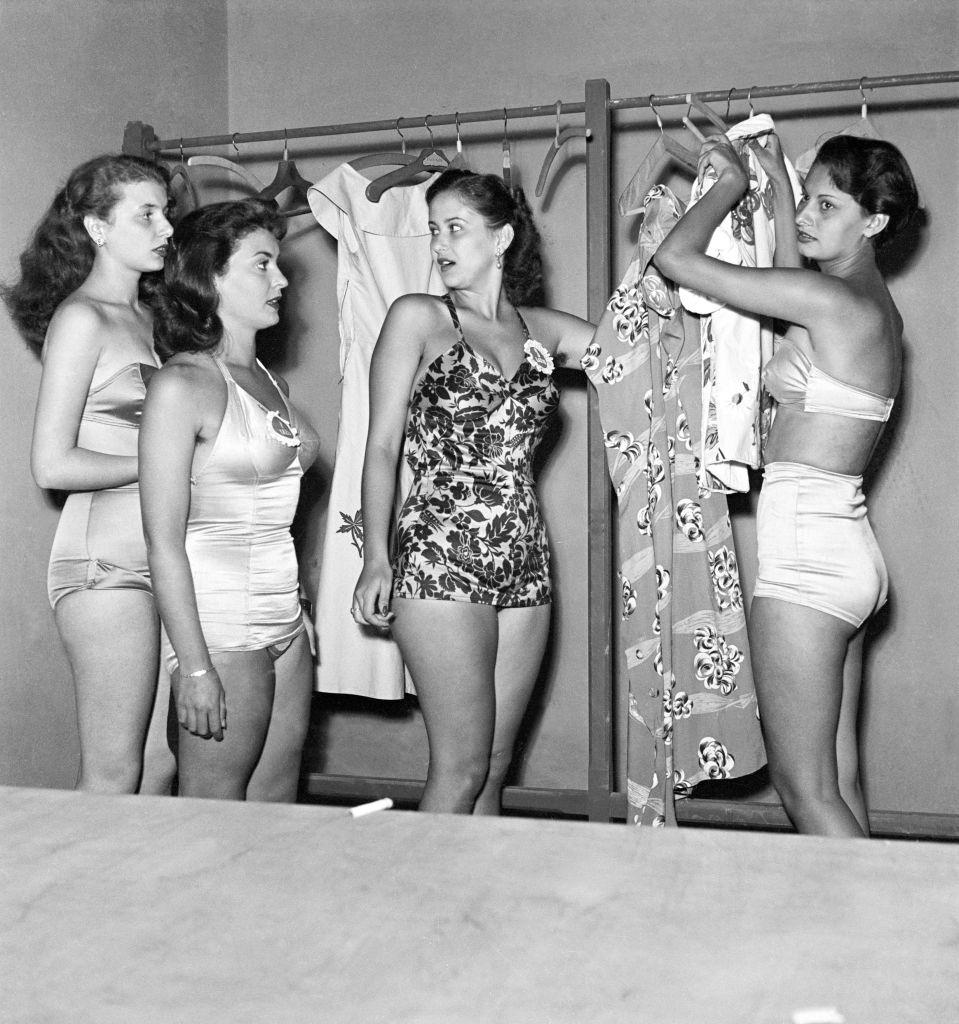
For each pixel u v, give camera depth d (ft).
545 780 12.36
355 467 9.91
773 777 7.54
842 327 7.16
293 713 7.82
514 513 7.78
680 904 2.50
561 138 9.32
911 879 2.61
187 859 2.77
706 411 8.29
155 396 6.99
